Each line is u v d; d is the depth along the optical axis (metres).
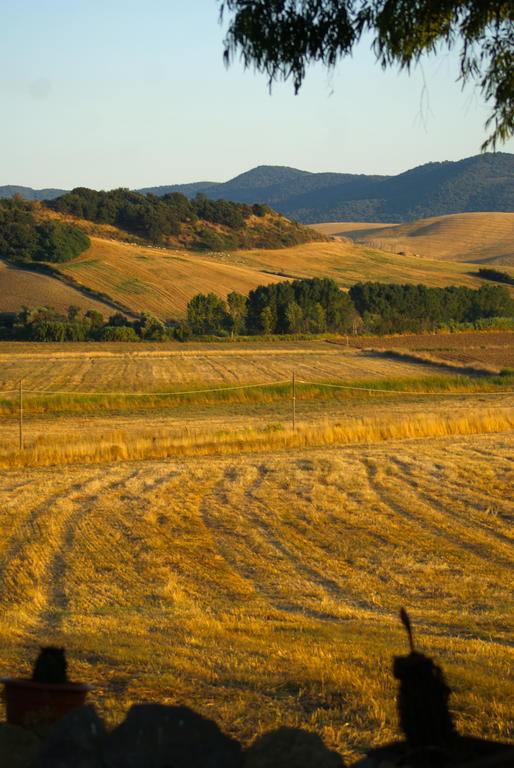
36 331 110.50
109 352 94.38
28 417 51.50
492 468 29.56
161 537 19.80
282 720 6.25
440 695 2.79
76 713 3.00
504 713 6.42
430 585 14.86
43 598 13.90
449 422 42.47
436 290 141.88
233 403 58.00
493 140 6.09
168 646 9.34
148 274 162.00
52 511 23.12
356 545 18.77
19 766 3.12
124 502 24.72
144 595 14.18
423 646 9.42
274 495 25.59
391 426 41.28
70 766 2.84
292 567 16.69
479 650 9.26
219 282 163.00
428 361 83.88
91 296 144.00
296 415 50.91
